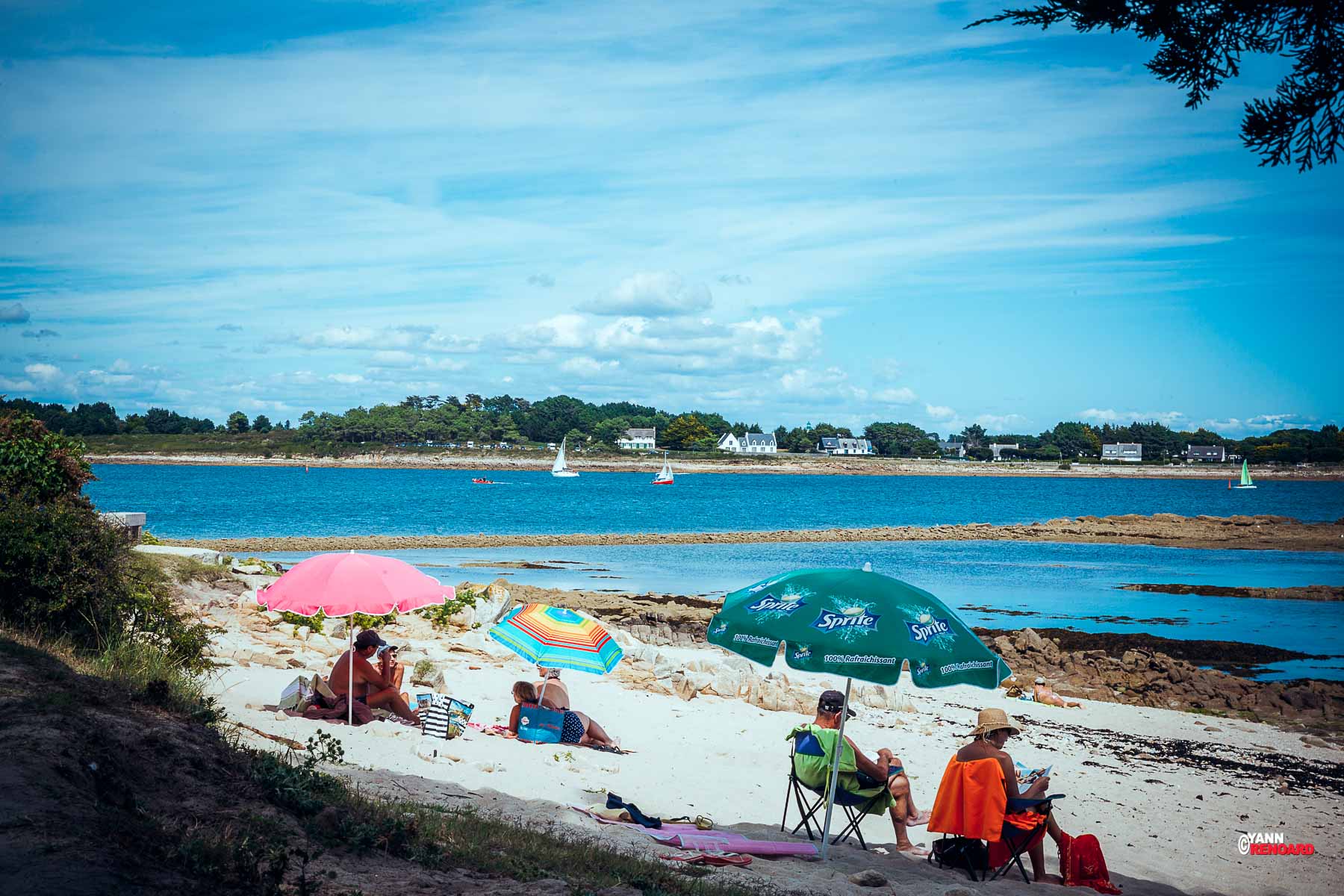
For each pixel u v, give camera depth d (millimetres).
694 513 84312
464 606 18531
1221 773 13805
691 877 6781
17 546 10031
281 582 10562
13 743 5398
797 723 14070
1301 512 98062
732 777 11000
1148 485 179875
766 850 8281
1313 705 19750
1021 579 42656
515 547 52250
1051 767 13453
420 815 7055
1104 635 27562
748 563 46125
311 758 7574
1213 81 6184
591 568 43219
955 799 8219
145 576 14875
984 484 180125
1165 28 6090
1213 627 30312
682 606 29750
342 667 10906
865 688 17234
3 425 13047
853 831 9758
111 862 4445
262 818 5824
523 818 7996
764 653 7895
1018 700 18562
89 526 11453
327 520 68750
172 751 6328
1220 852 10203
